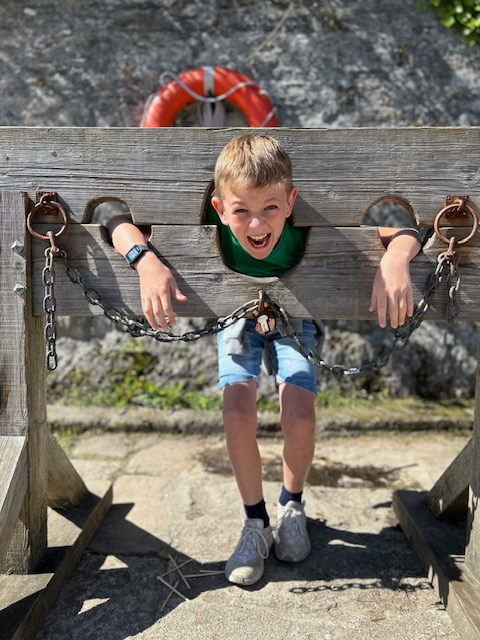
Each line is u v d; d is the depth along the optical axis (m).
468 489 2.13
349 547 2.32
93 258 1.91
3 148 1.89
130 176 1.88
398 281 1.78
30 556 1.96
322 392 3.87
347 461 3.21
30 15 3.71
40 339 2.02
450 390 3.93
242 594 2.02
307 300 1.91
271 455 3.30
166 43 3.74
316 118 3.78
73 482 2.38
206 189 1.88
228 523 2.49
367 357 3.89
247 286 1.90
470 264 1.87
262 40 3.75
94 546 2.32
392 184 1.86
